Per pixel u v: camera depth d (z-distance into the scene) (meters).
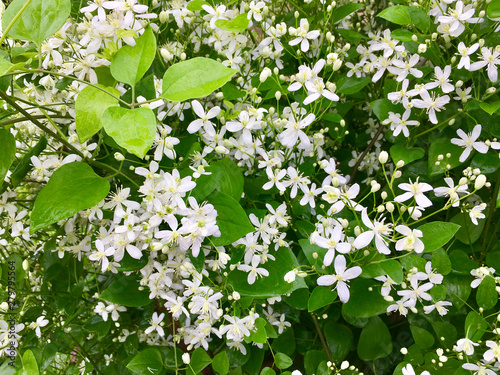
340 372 0.33
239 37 0.33
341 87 0.36
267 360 0.38
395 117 0.32
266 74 0.28
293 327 0.38
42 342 0.37
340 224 0.28
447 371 0.30
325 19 0.34
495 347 0.27
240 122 0.29
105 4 0.25
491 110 0.29
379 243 0.24
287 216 0.32
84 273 0.41
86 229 0.34
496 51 0.29
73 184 0.22
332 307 0.35
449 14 0.31
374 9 0.45
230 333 0.28
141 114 0.18
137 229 0.27
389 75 0.39
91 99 0.21
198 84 0.20
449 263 0.29
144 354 0.30
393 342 0.38
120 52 0.22
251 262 0.29
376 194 0.38
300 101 0.33
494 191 0.33
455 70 0.34
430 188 0.25
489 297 0.29
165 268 0.30
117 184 0.31
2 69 0.18
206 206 0.25
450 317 0.34
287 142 0.28
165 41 0.37
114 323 0.40
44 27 0.21
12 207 0.31
